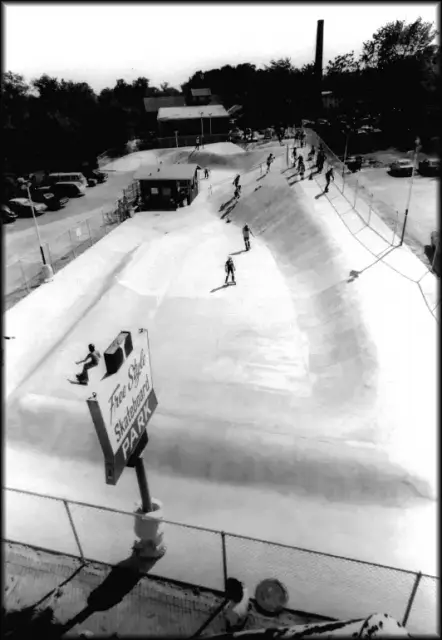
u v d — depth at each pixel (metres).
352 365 16.31
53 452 13.77
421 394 14.57
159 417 14.69
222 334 19.62
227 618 8.09
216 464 13.01
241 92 103.00
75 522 11.26
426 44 59.75
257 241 30.67
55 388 16.22
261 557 10.14
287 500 11.98
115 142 72.44
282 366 17.34
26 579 9.26
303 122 74.81
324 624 6.88
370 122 61.91
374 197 33.19
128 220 36.94
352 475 12.23
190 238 31.98
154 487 12.56
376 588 9.34
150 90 120.44
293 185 34.22
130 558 9.98
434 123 52.78
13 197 49.84
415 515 11.28
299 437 13.52
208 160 56.62
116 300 22.95
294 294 22.80
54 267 28.53
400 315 18.30
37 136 66.38
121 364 7.48
